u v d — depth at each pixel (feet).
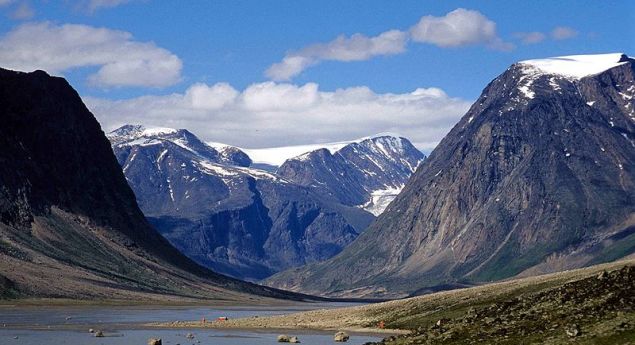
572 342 346.33
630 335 341.00
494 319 415.44
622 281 419.95
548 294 437.99
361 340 564.71
